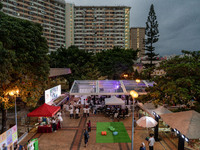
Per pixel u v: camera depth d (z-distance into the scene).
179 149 10.43
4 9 75.69
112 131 15.49
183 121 10.24
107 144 12.88
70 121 18.42
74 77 40.16
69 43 109.00
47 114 14.78
